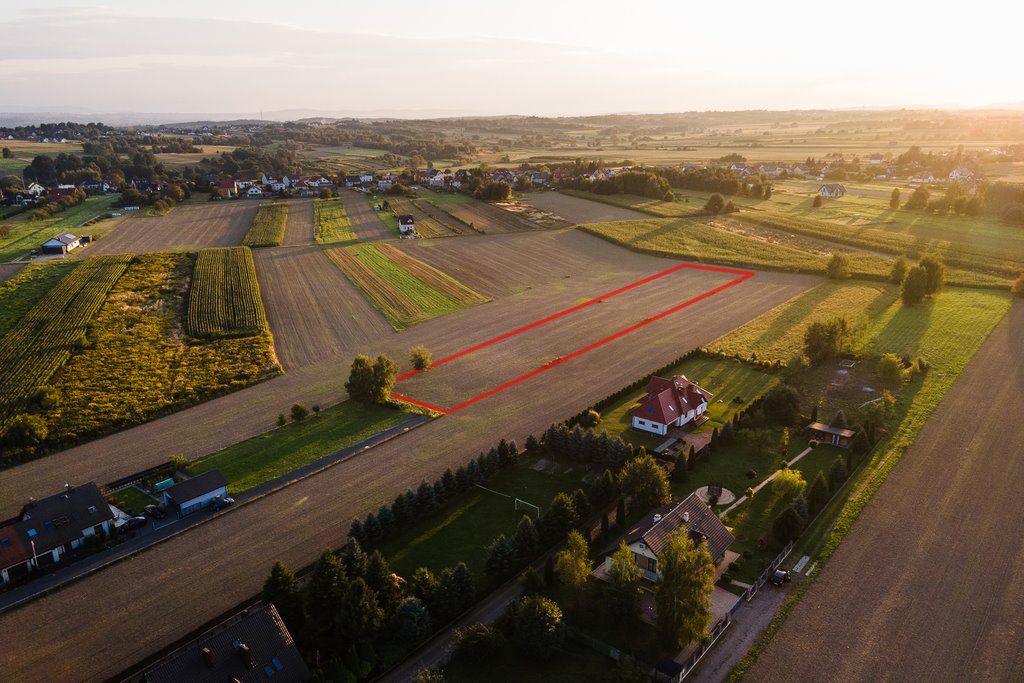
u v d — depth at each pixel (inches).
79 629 2038.6
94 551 2417.6
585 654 1916.8
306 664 1831.9
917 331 4409.5
